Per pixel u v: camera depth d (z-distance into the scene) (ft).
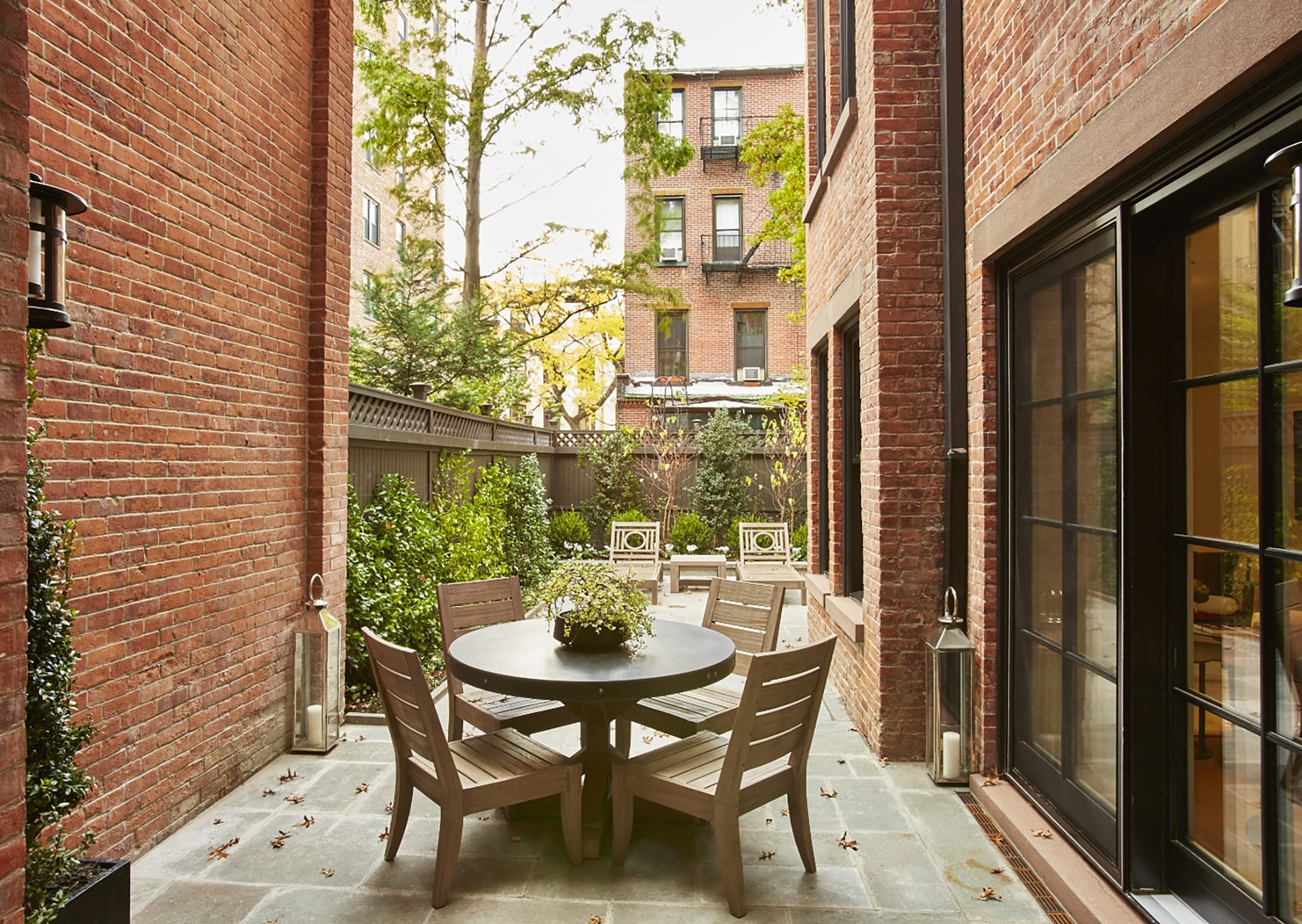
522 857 10.29
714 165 57.88
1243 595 7.11
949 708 12.64
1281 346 6.63
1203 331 7.79
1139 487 8.30
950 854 10.36
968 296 12.84
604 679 9.61
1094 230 9.07
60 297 6.11
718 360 57.62
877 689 13.91
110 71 9.62
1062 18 9.22
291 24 14.20
